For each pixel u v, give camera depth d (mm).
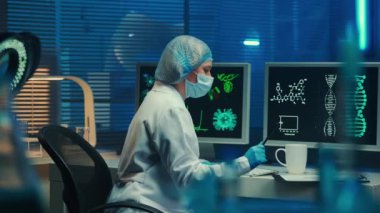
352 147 421
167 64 2104
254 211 444
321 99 2520
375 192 393
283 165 2391
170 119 1964
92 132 3012
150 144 1993
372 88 2418
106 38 3793
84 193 1947
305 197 447
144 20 3832
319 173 421
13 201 259
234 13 3766
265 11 3674
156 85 2146
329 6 3076
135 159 1998
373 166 2422
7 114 294
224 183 474
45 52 3646
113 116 3693
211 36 3799
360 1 2576
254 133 2891
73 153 2000
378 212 374
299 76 2561
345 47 430
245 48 3742
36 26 3678
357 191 387
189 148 1943
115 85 3770
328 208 391
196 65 2119
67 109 3492
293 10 3498
